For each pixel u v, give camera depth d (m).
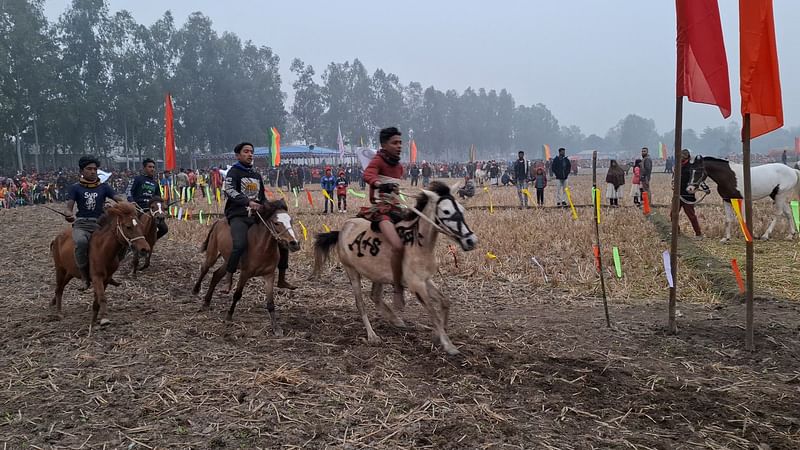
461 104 135.12
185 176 33.72
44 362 6.93
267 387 6.08
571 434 5.19
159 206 12.01
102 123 64.88
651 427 5.35
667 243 13.95
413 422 5.33
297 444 4.98
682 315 8.80
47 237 19.20
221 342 7.67
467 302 9.80
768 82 6.77
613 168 22.28
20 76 54.62
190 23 75.88
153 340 7.66
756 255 12.28
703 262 11.52
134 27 67.62
